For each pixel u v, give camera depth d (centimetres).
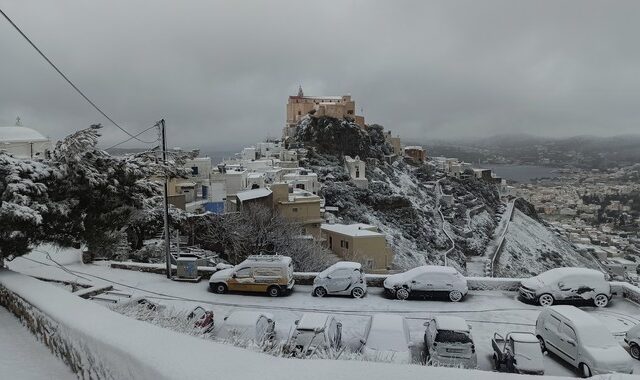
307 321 1556
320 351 1273
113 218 2109
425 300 2244
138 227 3250
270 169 8062
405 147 16650
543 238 12800
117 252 3039
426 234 9306
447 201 12162
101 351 770
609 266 11950
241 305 2164
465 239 10281
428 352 1597
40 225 1802
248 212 4528
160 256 3375
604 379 543
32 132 5806
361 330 1875
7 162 1742
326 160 10444
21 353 1021
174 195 4916
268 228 4366
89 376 822
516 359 1432
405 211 9375
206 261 3306
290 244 4241
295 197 5562
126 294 1969
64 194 1911
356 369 561
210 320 1691
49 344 1016
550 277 2195
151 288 2384
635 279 10262
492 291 2378
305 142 11212
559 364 1540
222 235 4147
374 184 10100
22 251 1794
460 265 8800
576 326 1486
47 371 918
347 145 11475
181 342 710
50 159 1952
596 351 1414
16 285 1305
